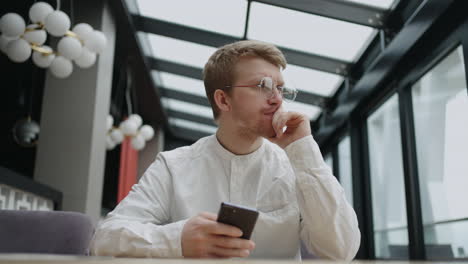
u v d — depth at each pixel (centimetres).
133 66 566
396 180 404
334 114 545
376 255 457
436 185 315
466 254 270
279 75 115
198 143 125
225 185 116
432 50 313
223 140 118
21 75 501
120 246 89
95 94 390
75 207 368
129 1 435
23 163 556
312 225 99
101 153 410
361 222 478
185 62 593
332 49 445
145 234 88
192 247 81
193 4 436
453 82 292
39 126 393
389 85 396
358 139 497
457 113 286
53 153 379
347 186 560
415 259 333
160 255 85
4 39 260
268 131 111
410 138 355
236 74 114
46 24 258
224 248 79
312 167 102
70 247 109
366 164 486
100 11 407
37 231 108
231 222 77
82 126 384
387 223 424
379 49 403
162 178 116
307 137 106
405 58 346
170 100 771
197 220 84
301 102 587
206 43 496
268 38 455
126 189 726
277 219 110
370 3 354
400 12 350
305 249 121
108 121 453
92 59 300
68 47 266
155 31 499
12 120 551
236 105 113
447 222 297
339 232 99
